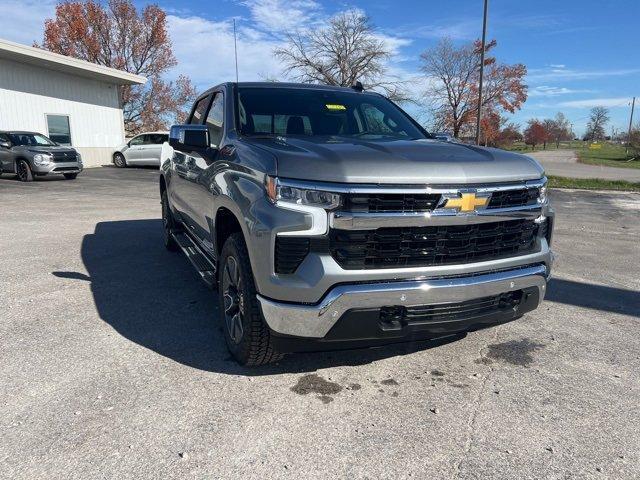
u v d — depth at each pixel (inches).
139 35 1679.4
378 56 1445.6
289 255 111.4
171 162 232.4
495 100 1633.9
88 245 277.9
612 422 111.6
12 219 360.8
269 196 113.8
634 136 2031.3
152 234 311.9
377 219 109.5
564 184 690.8
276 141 137.2
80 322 164.2
